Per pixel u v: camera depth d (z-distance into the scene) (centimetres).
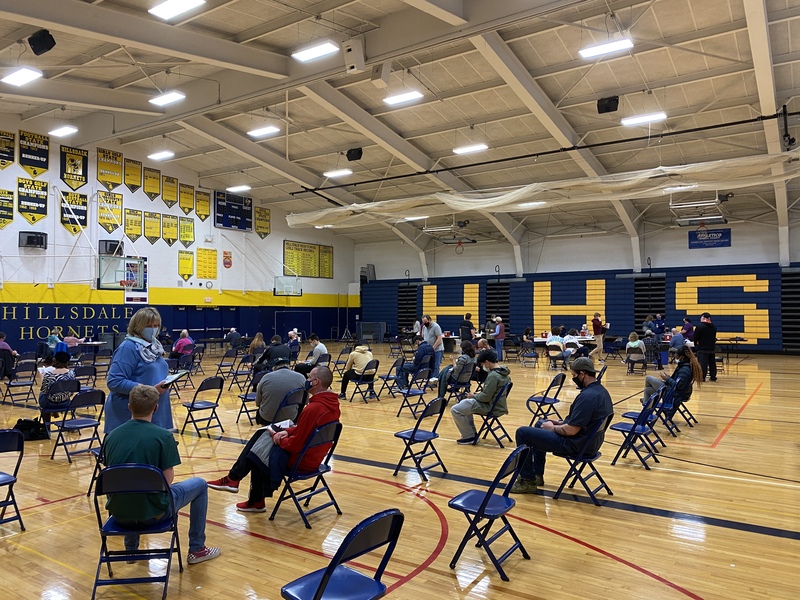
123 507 307
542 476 518
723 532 415
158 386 368
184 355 1192
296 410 579
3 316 1548
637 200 1948
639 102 1307
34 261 1617
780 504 477
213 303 2153
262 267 2373
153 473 300
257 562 363
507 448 673
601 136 1481
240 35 1095
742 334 1953
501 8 923
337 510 457
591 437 470
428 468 581
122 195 1850
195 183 2103
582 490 514
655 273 2100
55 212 1669
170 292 1997
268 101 1475
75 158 1722
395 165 1822
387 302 2716
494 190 1552
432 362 1148
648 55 1126
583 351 1125
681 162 1600
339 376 1425
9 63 1148
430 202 1564
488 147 1562
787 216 1816
